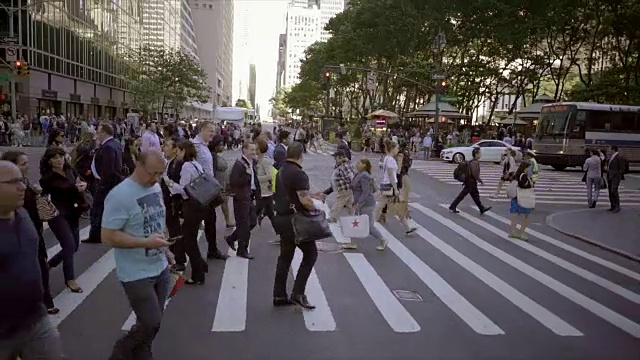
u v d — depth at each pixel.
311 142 44.06
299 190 6.46
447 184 22.39
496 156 34.44
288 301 6.85
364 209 10.11
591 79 45.41
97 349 5.42
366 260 9.48
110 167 9.52
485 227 13.21
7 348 3.39
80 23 51.47
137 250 4.32
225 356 5.29
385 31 43.28
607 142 30.45
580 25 43.44
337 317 6.52
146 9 79.62
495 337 6.03
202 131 9.17
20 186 3.36
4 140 34.44
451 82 47.66
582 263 9.88
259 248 10.06
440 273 8.77
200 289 7.48
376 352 5.49
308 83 83.50
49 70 44.66
